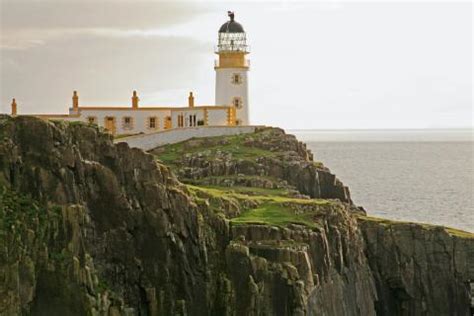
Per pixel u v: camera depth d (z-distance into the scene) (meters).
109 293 135.38
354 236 169.25
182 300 141.88
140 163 144.00
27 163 134.25
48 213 132.00
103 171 139.38
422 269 178.12
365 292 168.12
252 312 142.88
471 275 178.50
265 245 148.25
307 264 146.75
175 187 148.12
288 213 163.75
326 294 152.00
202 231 146.62
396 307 179.75
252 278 144.25
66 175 135.12
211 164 194.50
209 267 146.38
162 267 141.62
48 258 130.00
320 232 154.62
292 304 143.12
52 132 136.38
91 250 136.38
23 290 127.00
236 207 161.88
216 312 144.75
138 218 141.12
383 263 178.62
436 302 177.50
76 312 129.25
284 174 199.25
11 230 128.38
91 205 138.00
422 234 179.00
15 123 135.75
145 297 140.50
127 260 139.75
